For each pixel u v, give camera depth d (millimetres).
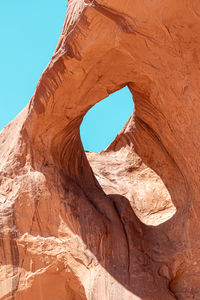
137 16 3461
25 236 4906
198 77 3684
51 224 4883
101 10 3508
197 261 4477
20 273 4844
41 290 4816
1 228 4930
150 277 4332
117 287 4184
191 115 4012
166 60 3754
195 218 4617
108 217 4855
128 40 3699
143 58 3855
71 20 3900
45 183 4988
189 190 4859
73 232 4738
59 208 4887
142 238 4820
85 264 4523
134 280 4258
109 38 3723
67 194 4934
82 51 3902
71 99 4555
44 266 4793
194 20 3363
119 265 4395
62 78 4238
